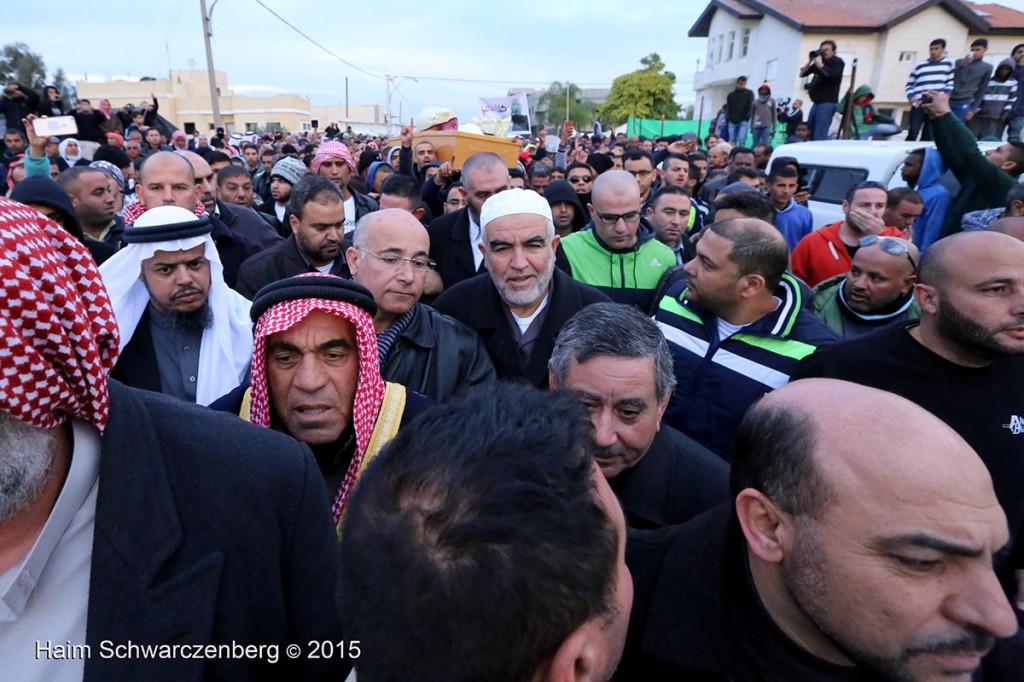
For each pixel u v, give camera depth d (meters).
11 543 0.93
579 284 3.08
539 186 7.95
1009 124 10.62
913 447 0.86
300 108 53.28
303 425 1.79
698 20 35.16
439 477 0.69
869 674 1.02
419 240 2.57
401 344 2.57
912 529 0.84
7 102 11.80
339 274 3.77
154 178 4.07
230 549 1.06
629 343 1.75
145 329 2.61
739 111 16.42
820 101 12.59
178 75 50.97
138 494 0.98
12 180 6.48
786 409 0.99
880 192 4.16
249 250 4.35
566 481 0.71
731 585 1.16
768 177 6.04
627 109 45.97
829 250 4.40
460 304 3.01
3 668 0.92
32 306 0.79
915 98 10.06
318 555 1.18
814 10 27.53
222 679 1.04
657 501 1.86
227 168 5.85
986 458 1.94
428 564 0.65
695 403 2.68
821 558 0.91
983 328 1.85
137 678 0.94
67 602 0.96
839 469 0.89
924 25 25.39
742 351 2.62
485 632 0.64
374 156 10.54
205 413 1.15
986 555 0.85
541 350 2.85
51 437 0.91
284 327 1.66
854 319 3.13
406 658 0.66
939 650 0.86
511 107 22.98
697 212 6.16
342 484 1.82
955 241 1.95
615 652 0.84
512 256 2.73
